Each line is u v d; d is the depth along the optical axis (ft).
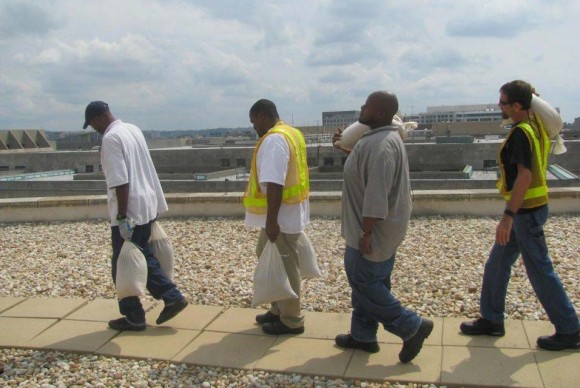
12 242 31.45
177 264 25.61
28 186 118.11
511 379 13.25
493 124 254.06
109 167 15.90
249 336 16.53
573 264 23.72
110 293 21.71
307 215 16.19
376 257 13.44
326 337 16.25
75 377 14.42
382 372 13.89
